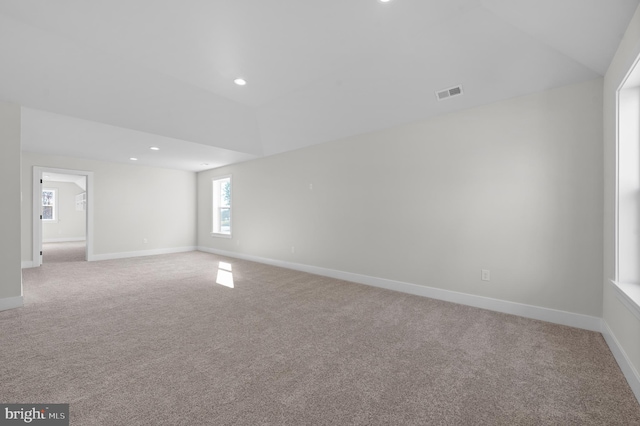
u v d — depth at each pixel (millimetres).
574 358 2025
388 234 3891
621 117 2012
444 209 3367
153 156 5754
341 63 2924
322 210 4734
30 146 4902
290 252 5285
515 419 1420
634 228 1991
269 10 2137
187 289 3852
